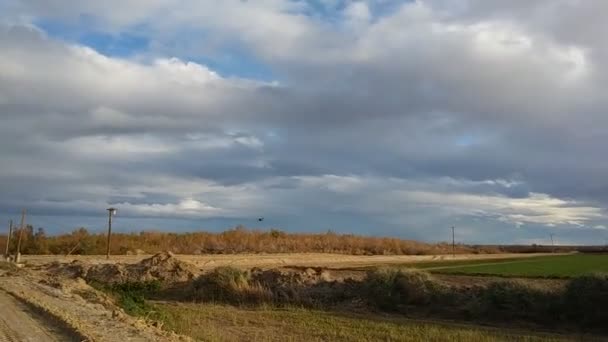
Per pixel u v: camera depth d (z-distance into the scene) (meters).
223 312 29.69
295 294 35.97
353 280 37.00
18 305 20.33
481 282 37.12
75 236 80.19
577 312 28.17
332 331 23.83
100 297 25.91
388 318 29.70
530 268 57.16
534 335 24.67
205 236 90.38
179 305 33.44
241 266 56.56
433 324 27.41
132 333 14.80
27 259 60.59
